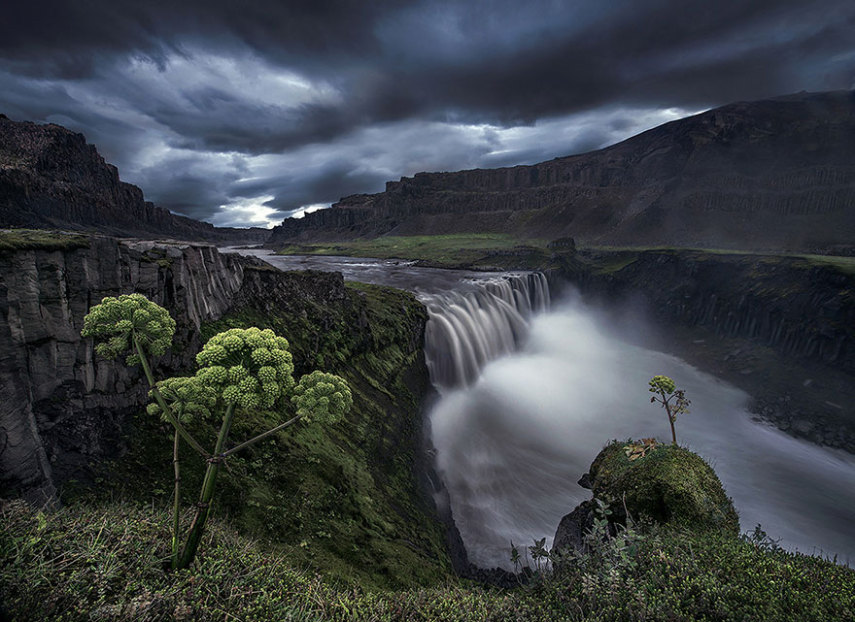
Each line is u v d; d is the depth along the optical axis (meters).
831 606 3.60
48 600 2.70
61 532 3.45
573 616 3.87
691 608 3.71
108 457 7.84
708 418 39.94
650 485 9.05
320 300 21.67
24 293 6.89
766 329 57.81
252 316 15.80
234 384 3.46
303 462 10.80
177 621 2.94
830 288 51.72
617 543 4.51
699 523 7.96
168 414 3.45
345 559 8.18
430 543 11.98
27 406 6.77
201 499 3.50
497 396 34.62
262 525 7.93
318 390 3.93
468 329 40.31
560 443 28.53
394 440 17.64
